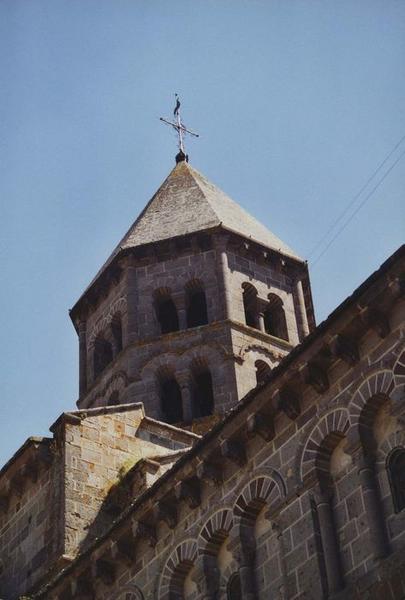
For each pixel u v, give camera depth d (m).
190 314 53.84
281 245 57.22
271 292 54.88
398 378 26.36
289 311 54.84
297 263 56.59
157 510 31.39
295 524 27.64
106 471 40.03
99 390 53.16
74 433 40.34
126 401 51.00
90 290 56.34
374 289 27.02
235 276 54.06
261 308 53.84
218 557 29.97
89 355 55.41
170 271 54.38
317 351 28.09
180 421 50.16
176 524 31.36
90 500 38.91
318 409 28.22
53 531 38.22
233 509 29.55
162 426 42.69
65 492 38.59
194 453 30.77
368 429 26.84
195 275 53.97
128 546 32.50
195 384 50.94
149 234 55.94
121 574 32.66
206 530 30.16
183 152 64.44
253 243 55.50
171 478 31.28
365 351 27.50
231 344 51.06
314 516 27.23
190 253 54.75
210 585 29.53
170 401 51.25
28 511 40.38
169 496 31.38
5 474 41.53
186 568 30.72
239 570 28.66
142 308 53.50
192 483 30.98
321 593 26.08
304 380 28.34
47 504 39.47
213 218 55.84
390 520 25.52
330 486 27.31
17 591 38.41
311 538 27.00
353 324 27.50
